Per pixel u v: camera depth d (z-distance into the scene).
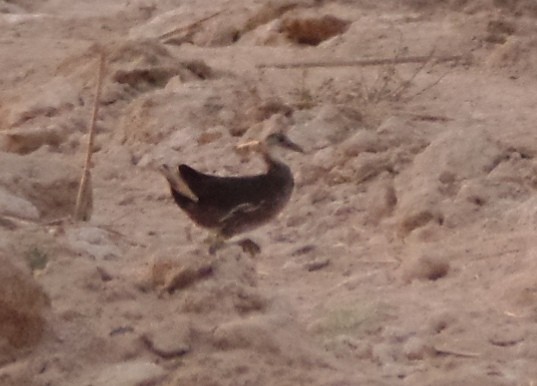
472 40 21.64
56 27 26.06
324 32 22.94
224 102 17.86
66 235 11.38
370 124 16.91
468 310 11.04
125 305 9.99
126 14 27.25
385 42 21.59
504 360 10.07
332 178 15.08
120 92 18.66
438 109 17.94
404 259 12.62
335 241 13.31
